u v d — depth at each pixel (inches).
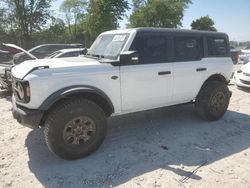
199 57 232.8
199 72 231.5
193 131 223.1
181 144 199.8
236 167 169.0
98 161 173.9
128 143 199.9
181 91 223.5
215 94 238.8
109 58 196.2
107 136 212.1
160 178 156.6
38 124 166.1
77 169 164.9
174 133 218.8
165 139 207.8
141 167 167.6
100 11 1136.2
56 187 148.6
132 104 198.8
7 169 165.3
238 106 299.9
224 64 249.9
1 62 340.2
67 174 159.9
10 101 315.3
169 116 258.4
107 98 182.9
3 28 1588.3
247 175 160.1
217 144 201.0
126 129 226.4
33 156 180.4
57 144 165.9
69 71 170.4
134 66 194.1
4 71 308.2
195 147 195.5
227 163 173.6
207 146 197.5
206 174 160.7
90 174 159.9
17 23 1596.9
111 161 174.2
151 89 204.8
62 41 1855.3
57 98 163.5
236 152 189.0
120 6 1141.1
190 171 163.8
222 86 242.8
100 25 1143.0
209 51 239.6
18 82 169.0
